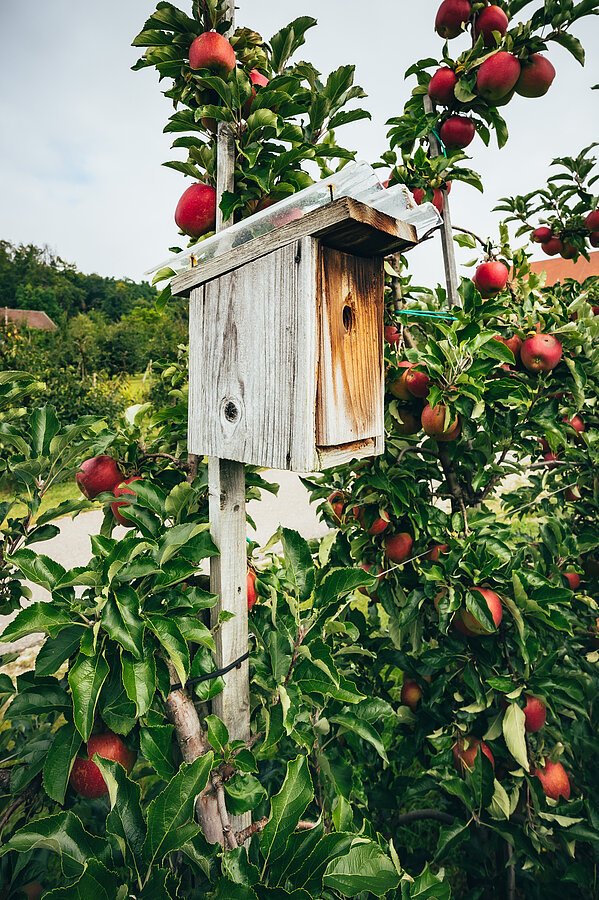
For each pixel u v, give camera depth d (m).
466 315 2.03
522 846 1.85
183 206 1.62
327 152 1.68
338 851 0.96
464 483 2.33
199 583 1.57
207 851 1.06
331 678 1.31
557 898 2.12
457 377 1.85
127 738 1.32
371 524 2.13
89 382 13.38
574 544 2.32
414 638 2.20
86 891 0.80
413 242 1.27
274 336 1.22
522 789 2.01
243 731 1.44
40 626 1.13
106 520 1.96
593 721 2.27
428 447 2.24
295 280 1.17
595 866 1.96
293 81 1.48
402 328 2.27
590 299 3.39
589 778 2.18
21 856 1.42
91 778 1.28
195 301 1.41
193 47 1.48
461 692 2.20
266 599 1.78
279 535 1.79
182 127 1.62
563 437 2.20
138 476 1.83
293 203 1.20
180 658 1.14
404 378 2.06
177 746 1.46
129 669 1.11
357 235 1.18
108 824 0.95
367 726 1.47
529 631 1.86
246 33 1.57
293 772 1.02
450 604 1.81
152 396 11.34
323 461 1.23
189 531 1.33
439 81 2.16
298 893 0.89
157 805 0.94
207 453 1.39
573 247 3.36
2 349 13.02
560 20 1.92
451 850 1.85
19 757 1.41
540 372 2.25
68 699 1.25
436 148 2.24
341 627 1.45
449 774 1.96
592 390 2.56
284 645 1.45
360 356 1.36
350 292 1.31
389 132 2.40
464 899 2.14
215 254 1.40
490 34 2.12
